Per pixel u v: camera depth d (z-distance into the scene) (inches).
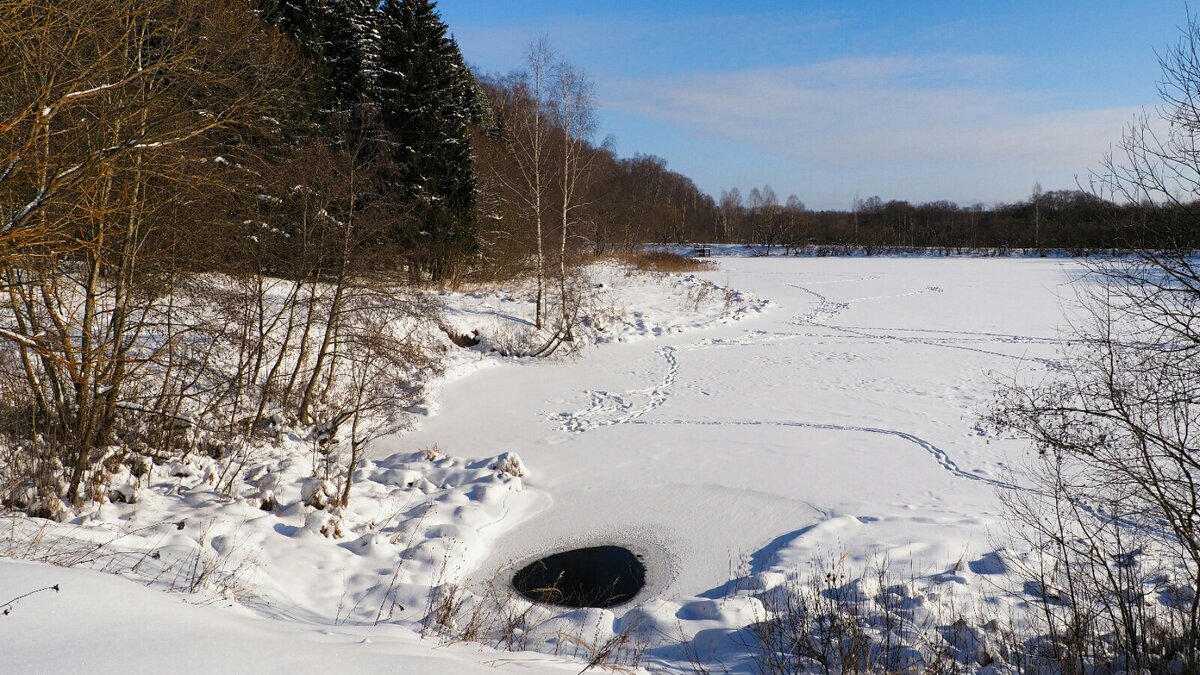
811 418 578.9
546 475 464.4
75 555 243.0
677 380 721.6
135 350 438.3
